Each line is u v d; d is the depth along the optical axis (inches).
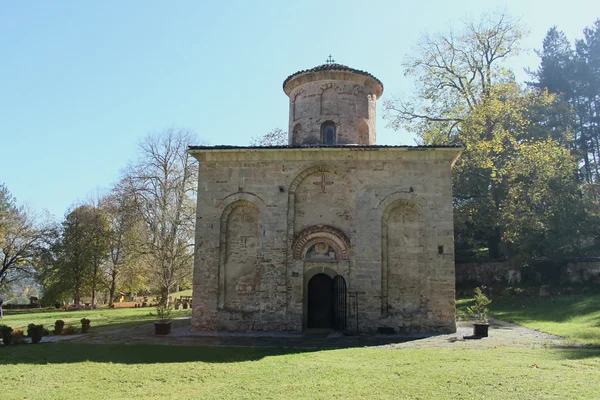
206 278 702.5
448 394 310.7
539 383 326.3
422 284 677.9
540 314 862.5
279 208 709.9
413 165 704.4
